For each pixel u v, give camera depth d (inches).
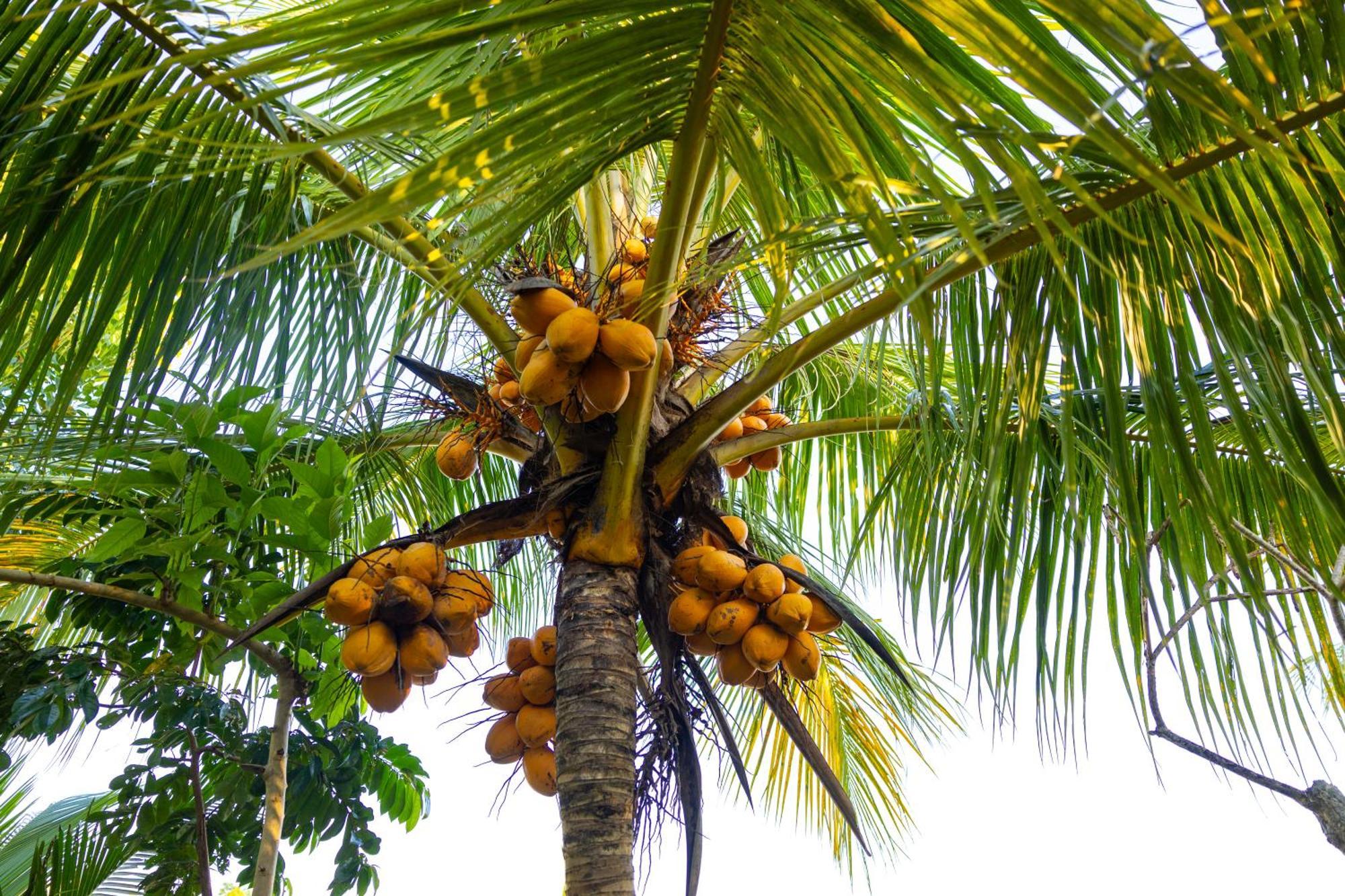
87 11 114.1
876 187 70.9
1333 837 96.5
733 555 130.6
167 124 122.4
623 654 123.4
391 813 173.2
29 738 148.8
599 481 129.5
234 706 151.0
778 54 78.2
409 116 66.1
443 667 129.0
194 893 149.3
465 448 148.4
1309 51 85.0
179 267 128.0
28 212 118.5
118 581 160.7
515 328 147.9
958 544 144.9
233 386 153.6
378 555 128.9
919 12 69.6
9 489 162.2
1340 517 88.9
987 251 106.5
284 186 134.0
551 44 111.6
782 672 141.0
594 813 114.1
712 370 149.9
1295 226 96.0
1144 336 106.7
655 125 89.7
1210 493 100.7
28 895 148.2
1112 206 101.8
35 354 122.9
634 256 144.9
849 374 199.8
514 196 84.0
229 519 148.7
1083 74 76.5
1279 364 95.7
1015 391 126.2
